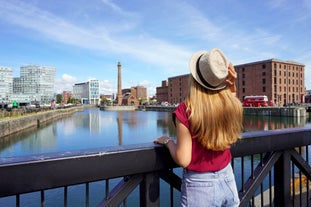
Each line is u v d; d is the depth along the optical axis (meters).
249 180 2.35
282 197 2.54
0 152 24.14
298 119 51.16
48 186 1.31
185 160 1.50
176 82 110.50
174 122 1.61
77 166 1.39
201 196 1.55
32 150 25.11
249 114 62.78
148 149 1.64
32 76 132.62
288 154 2.58
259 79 72.50
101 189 10.80
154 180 1.73
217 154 1.59
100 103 180.88
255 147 2.19
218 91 1.60
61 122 55.62
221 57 1.53
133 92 162.00
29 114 44.81
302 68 77.44
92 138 32.53
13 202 9.46
